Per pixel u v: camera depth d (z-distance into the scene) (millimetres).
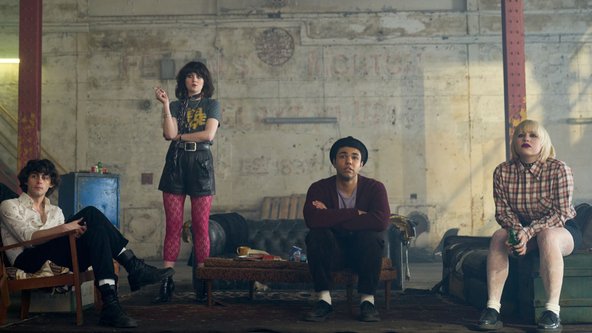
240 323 2895
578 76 9016
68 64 9156
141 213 8984
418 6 9156
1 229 2938
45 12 9203
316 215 3012
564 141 8938
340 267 3137
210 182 3740
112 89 9141
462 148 9008
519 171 3023
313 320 2949
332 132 9078
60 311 3205
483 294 3240
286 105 9117
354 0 9180
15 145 9117
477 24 9086
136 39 9172
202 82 3816
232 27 9188
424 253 8398
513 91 6359
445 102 9055
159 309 3385
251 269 3363
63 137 9094
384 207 3047
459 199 8953
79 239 2922
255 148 9094
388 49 9125
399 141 9039
